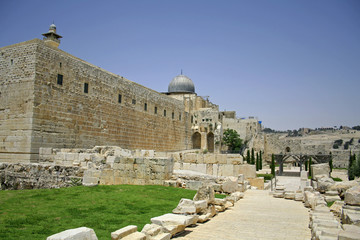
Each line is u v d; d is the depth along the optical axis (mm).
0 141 29109
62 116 31484
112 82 40719
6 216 11094
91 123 36031
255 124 87875
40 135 28531
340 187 18031
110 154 26781
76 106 33625
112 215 11828
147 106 50594
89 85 35969
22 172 20781
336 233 7852
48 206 13039
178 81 87750
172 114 60812
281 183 45094
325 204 13141
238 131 84250
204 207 12266
